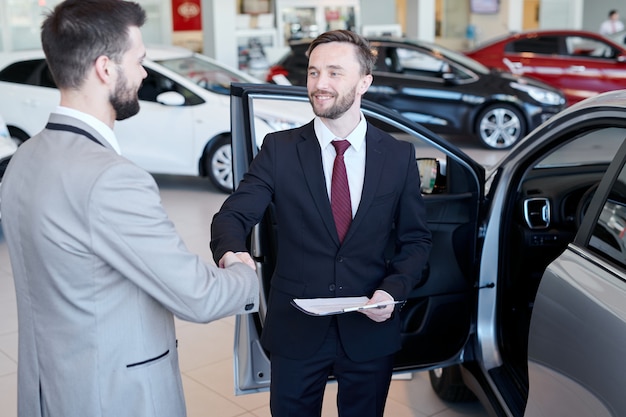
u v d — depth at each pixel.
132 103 1.67
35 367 1.68
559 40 11.17
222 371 3.68
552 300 2.19
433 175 2.86
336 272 2.17
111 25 1.59
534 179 3.05
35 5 11.45
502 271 2.91
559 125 2.64
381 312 2.04
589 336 1.99
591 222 2.19
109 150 1.62
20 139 7.38
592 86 11.00
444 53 9.55
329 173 2.18
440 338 2.85
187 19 12.62
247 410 3.31
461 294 2.85
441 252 2.81
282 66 9.62
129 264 1.58
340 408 2.31
